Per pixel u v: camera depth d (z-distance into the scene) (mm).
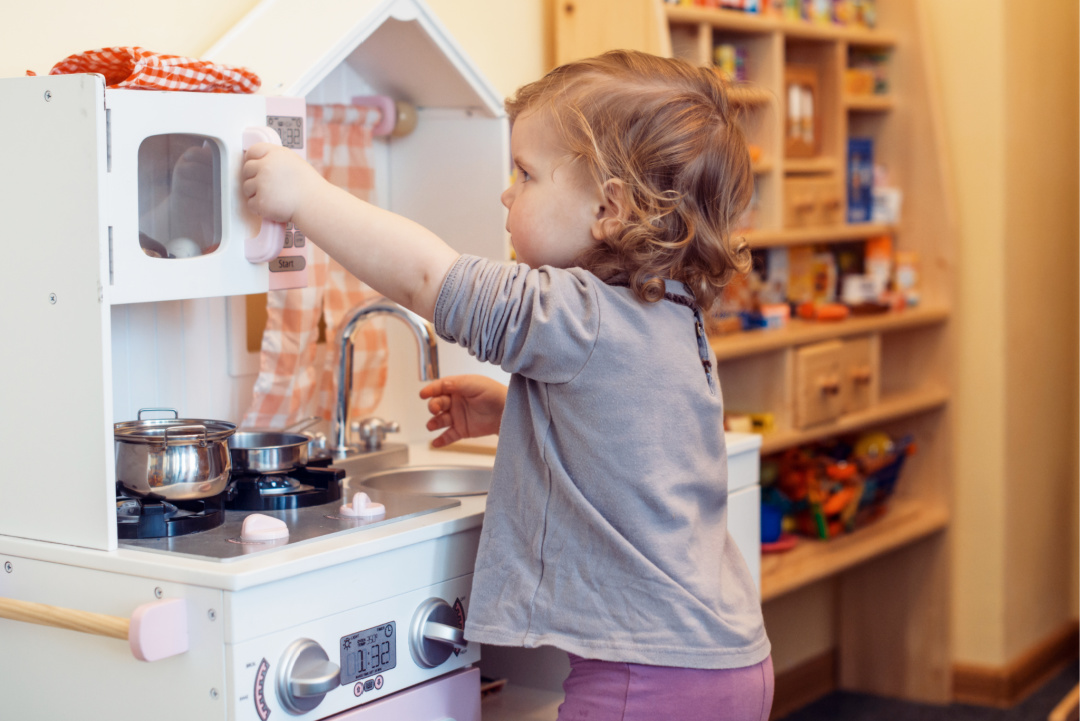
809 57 2523
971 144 2627
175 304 1378
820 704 2666
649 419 987
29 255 1012
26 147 1001
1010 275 2633
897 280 2629
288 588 936
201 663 915
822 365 2322
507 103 1138
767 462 2396
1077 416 2988
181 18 1418
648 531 980
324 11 1372
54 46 1281
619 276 1040
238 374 1463
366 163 1604
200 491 1041
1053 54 2785
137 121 989
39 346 1017
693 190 1046
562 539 995
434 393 1365
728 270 1115
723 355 2045
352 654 994
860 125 2723
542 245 1054
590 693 981
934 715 2586
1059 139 2826
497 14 1965
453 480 1461
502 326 964
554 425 1008
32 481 1035
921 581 2676
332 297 1543
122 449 1042
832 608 2803
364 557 999
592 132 1021
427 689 1070
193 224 1065
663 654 956
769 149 2293
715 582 1013
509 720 1297
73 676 1017
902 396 2582
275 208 1041
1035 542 2809
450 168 1649
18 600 1016
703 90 1091
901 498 2717
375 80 1650
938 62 2664
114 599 971
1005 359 2623
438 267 981
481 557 1045
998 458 2641
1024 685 2723
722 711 979
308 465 1250
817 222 2430
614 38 2014
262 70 1299
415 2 1451
